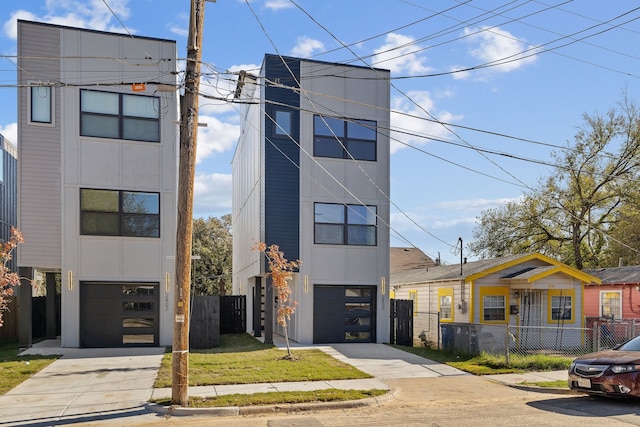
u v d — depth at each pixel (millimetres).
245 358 14641
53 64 16797
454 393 11336
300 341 18359
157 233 17328
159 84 11125
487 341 15625
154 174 17422
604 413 9406
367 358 15375
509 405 10211
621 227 30562
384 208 19500
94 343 16672
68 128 16797
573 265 33625
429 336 21609
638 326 18438
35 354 15273
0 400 10078
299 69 18891
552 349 18922
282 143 18609
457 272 21641
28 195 16516
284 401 9914
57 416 9055
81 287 16688
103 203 16953
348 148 19266
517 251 34312
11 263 25422
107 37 17234
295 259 18375
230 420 8953
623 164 31719
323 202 18844
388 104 19797
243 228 26188
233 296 23219
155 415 9211
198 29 10578
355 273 19000
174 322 9891
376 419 9000
